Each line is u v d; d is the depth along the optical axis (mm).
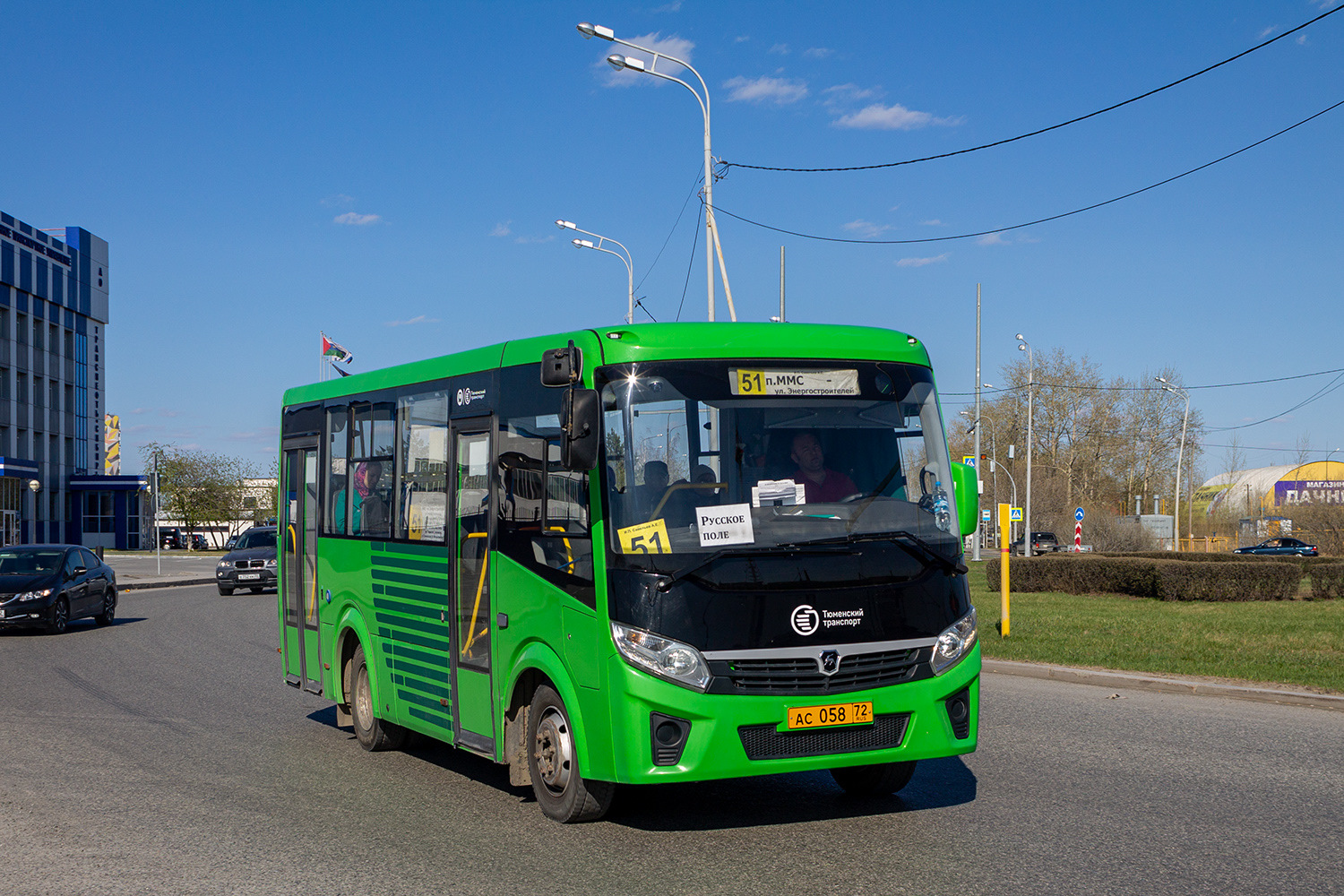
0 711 11875
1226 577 24766
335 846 6645
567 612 6707
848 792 7773
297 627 11305
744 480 6566
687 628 6219
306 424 11172
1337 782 7953
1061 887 5598
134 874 6105
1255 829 6691
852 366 7023
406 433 9047
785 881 5781
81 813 7527
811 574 6422
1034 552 68750
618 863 6180
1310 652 14906
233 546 35031
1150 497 81938
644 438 6539
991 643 16422
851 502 6707
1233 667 13562
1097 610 22156
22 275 70312
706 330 6867
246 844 6707
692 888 5695
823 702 6305
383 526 9328
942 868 5945
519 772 7438
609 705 6328
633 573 6309
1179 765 8562
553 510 6914
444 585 8266
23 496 69250
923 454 7062
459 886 5820
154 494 42125
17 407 70375
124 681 14312
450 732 8211
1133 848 6301
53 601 20750
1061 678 13625
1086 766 8547
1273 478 99438
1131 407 80562
